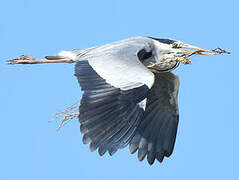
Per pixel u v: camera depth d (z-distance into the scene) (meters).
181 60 17.42
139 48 16.72
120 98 14.86
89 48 17.28
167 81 17.91
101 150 14.44
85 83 15.09
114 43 17.02
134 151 17.42
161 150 17.62
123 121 14.73
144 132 17.62
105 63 15.63
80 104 14.66
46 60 17.47
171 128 17.80
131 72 15.31
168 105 17.91
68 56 17.38
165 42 18.00
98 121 14.59
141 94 14.96
